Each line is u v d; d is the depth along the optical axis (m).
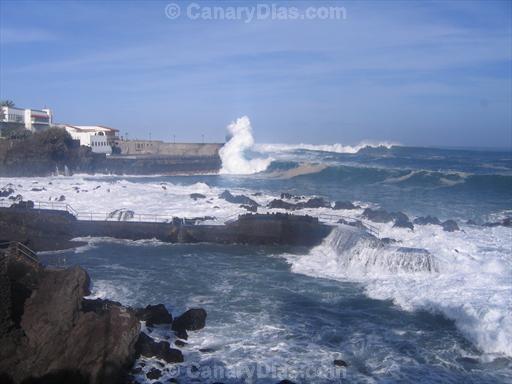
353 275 26.70
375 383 15.50
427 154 119.62
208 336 18.83
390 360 16.95
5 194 46.59
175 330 19.08
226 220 36.84
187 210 41.31
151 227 35.25
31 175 74.50
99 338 15.92
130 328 16.42
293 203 44.72
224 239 34.62
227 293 23.77
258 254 31.75
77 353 15.55
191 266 28.69
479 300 20.86
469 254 27.41
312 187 63.97
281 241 33.91
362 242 28.25
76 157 80.19
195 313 19.67
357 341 18.39
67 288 16.86
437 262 25.52
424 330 19.28
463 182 60.34
